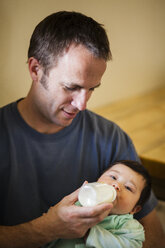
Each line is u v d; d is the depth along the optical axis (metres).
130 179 1.30
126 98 2.82
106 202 1.04
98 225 1.22
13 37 1.76
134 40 2.74
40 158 1.25
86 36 1.07
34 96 1.20
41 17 1.89
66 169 1.31
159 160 1.79
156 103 2.73
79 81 1.07
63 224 1.06
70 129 1.32
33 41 1.17
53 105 1.16
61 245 1.19
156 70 3.13
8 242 1.08
